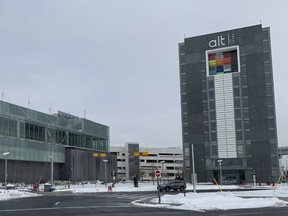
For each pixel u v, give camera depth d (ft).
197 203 93.50
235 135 318.24
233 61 327.06
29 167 268.62
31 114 279.28
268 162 307.37
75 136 331.36
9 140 249.14
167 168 596.29
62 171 309.01
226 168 317.01
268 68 316.81
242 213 73.97
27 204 105.19
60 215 72.54
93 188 227.61
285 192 151.23
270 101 313.32
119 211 81.10
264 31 321.32
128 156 552.82
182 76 343.46
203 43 337.72
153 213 75.77
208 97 329.93
